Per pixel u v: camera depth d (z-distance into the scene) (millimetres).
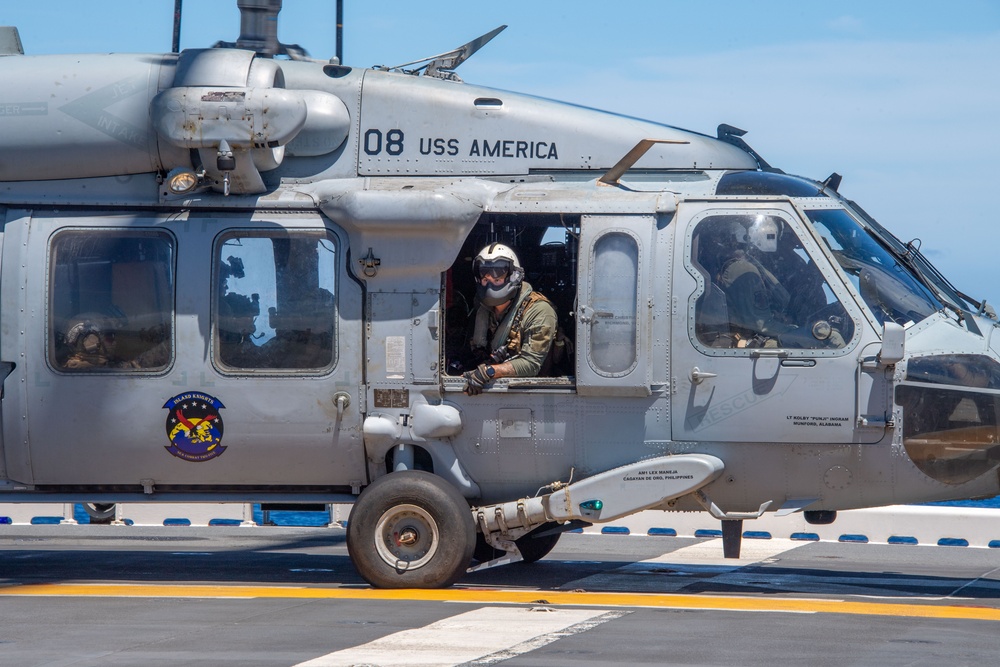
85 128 23875
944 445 22359
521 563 28750
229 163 23156
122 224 24047
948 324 22812
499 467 23703
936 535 33062
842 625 19906
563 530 24172
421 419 23344
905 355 22328
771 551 31547
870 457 22531
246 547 32469
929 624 20109
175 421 23781
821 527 33969
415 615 20531
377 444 23469
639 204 23219
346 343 23578
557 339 24562
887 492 22859
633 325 22875
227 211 24047
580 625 19594
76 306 24000
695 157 25156
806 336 22531
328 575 26844
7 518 38094
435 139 25062
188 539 34125
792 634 19047
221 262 23891
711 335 22750
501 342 23734
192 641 18344
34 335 23984
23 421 24062
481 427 23531
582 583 25594
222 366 23719
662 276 22906
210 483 24438
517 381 23266
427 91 25156
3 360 24062
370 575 23125
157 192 24328
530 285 24109
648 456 23109
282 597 22672
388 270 23469
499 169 24984
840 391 22359
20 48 27297
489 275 23266
